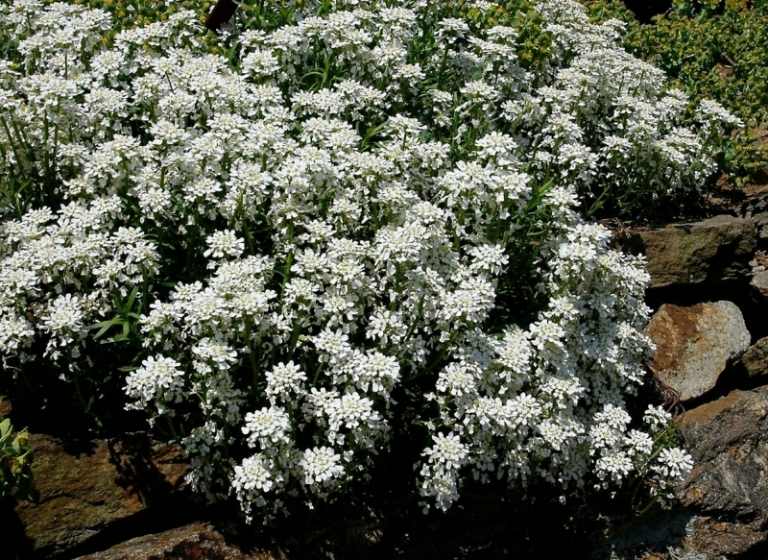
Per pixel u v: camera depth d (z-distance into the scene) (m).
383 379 1.01
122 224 1.13
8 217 1.15
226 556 1.04
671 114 1.53
